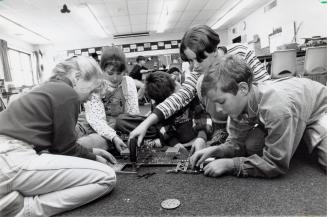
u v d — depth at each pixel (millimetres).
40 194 934
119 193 1011
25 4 5953
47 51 11039
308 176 1052
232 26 10711
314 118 1174
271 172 1025
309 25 5773
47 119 980
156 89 1720
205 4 7488
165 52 11336
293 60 3768
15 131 929
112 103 2027
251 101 1050
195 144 1409
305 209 799
